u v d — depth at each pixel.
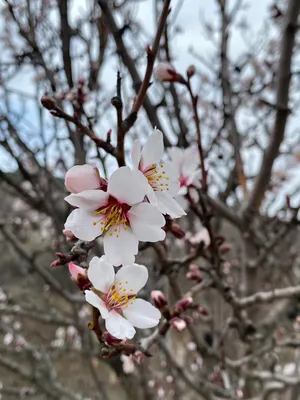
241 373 0.41
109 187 0.14
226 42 0.38
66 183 0.14
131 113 0.15
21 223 0.56
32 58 0.29
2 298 0.65
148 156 0.15
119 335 0.13
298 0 0.28
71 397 0.51
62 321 0.53
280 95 0.30
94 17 0.33
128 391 0.46
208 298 0.43
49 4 0.34
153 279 0.34
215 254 0.25
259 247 0.37
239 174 0.36
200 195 0.22
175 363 0.36
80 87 0.25
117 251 0.14
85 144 0.31
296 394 0.39
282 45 0.29
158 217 0.14
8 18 0.40
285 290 0.28
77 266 0.14
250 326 0.31
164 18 0.14
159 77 0.20
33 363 0.56
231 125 0.37
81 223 0.14
